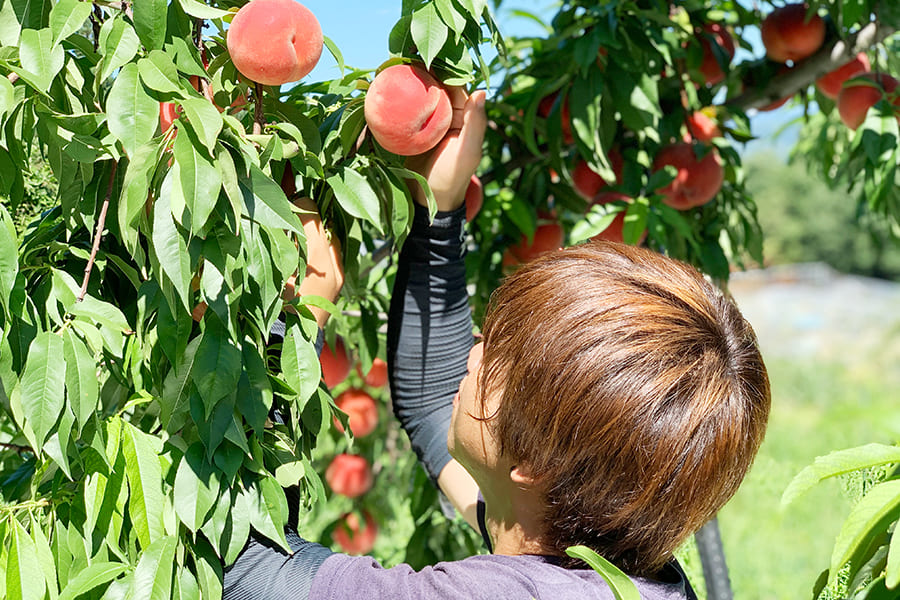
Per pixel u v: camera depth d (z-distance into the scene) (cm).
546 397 70
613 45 137
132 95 68
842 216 1638
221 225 70
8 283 67
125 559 73
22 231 101
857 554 73
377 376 185
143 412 87
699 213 181
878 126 154
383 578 74
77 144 71
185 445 76
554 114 152
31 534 72
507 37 190
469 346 111
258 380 76
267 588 76
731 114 180
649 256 79
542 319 72
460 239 107
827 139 228
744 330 77
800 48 170
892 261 1590
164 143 68
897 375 845
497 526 80
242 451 75
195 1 77
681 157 161
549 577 71
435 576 72
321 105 94
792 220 1672
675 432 68
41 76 69
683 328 71
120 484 73
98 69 73
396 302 110
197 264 69
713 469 70
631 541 72
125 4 76
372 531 207
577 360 69
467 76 90
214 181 65
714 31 177
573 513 72
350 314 155
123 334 82
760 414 74
